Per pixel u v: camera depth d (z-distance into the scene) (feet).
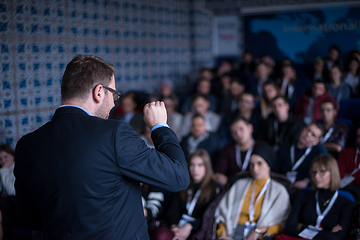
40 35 13.23
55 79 13.98
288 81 20.48
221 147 13.79
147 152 3.64
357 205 8.25
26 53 12.69
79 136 3.60
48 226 3.66
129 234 3.73
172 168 3.66
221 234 8.98
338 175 8.35
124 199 3.73
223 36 26.55
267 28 25.29
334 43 23.72
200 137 13.53
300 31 24.47
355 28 23.07
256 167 9.09
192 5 24.77
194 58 25.35
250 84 21.20
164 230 8.32
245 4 25.48
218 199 9.57
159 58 21.76
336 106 12.99
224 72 23.30
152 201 9.42
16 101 12.42
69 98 3.84
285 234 8.28
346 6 23.03
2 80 11.91
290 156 11.43
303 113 16.84
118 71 18.15
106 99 3.96
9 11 11.98
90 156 3.51
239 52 26.35
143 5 19.93
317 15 23.85
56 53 14.02
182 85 24.40
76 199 3.50
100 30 16.62
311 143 11.12
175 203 9.62
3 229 8.53
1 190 9.45
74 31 14.96
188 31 24.98
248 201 9.14
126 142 3.61
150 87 20.98
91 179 3.50
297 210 8.51
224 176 11.64
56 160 3.57
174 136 4.00
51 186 3.56
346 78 19.66
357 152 10.50
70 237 3.54
